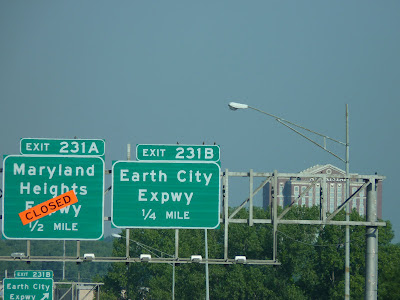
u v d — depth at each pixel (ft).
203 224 193.88
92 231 194.70
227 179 194.18
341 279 515.91
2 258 196.34
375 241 198.39
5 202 194.59
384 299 273.95
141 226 193.26
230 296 545.85
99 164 195.31
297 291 519.60
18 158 195.11
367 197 198.39
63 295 407.23
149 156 194.18
